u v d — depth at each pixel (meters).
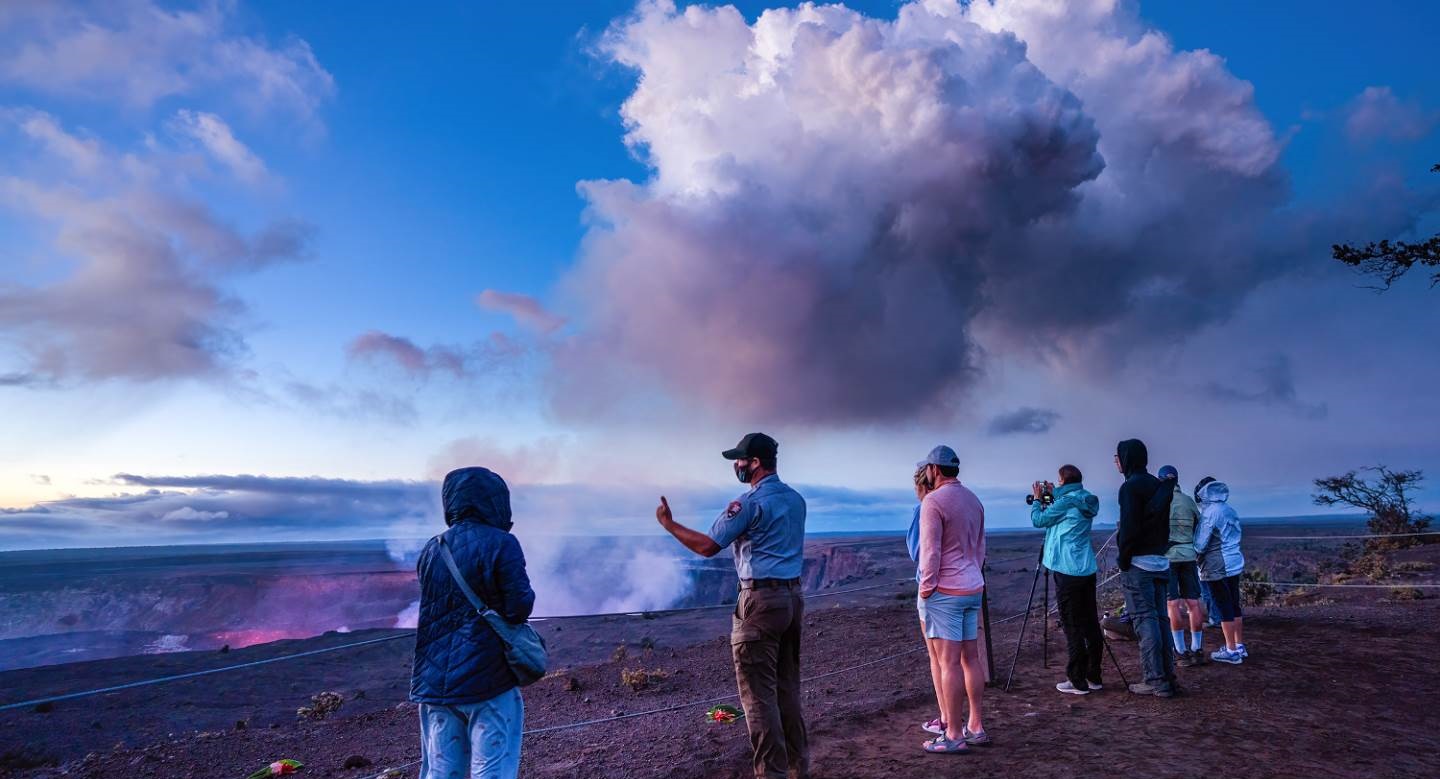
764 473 4.90
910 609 17.72
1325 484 24.59
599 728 8.26
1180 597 8.74
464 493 3.81
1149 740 5.70
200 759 8.92
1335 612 12.76
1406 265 15.08
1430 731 5.90
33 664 35.38
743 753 6.04
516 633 3.56
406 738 9.48
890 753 5.70
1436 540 22.41
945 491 5.78
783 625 4.61
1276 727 6.03
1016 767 5.17
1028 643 10.82
